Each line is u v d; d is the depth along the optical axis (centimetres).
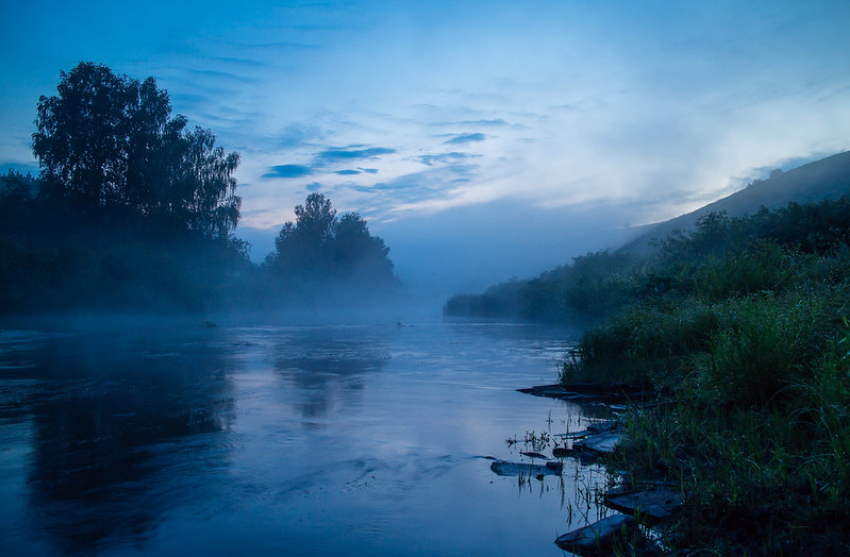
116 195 3834
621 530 295
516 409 630
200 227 4062
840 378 395
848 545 249
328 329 2234
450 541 290
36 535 291
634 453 427
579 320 2183
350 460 429
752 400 456
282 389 770
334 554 273
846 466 295
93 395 720
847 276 797
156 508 329
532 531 304
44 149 3622
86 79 3725
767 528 276
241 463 419
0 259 2656
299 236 5956
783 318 519
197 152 4084
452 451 457
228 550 276
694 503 309
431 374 923
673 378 641
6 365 1046
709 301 881
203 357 1190
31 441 482
